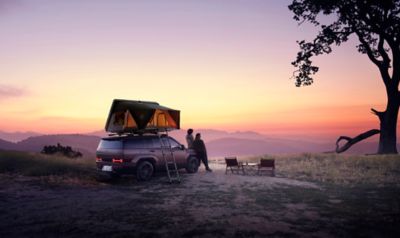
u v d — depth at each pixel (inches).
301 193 394.3
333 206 321.4
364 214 287.7
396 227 248.7
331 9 969.5
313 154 881.5
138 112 492.7
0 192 380.5
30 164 561.0
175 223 261.7
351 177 522.9
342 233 234.7
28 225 256.1
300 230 242.4
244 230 242.7
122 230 243.1
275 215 286.8
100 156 494.9
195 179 518.0
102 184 463.2
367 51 1013.8
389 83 973.2
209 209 310.8
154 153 515.8
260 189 424.5
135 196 376.8
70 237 227.6
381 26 922.1
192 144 631.2
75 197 366.0
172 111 546.9
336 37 1002.7
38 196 367.2
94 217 280.1
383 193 389.1
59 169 536.7
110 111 525.0
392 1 879.1
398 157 717.3
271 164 563.8
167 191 410.9
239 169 655.1
